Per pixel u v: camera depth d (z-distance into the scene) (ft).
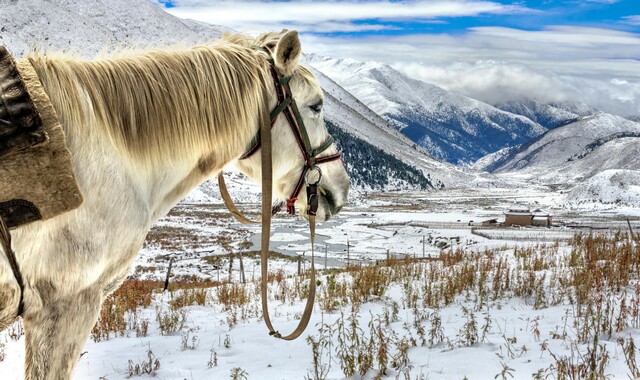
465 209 352.08
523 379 14.71
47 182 6.81
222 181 10.28
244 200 299.38
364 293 29.78
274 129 9.32
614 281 26.08
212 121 8.54
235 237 150.00
